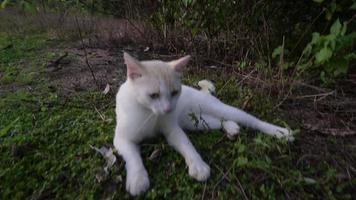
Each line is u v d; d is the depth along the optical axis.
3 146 0.47
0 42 1.00
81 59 0.84
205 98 0.54
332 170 0.42
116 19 1.13
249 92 0.61
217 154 0.45
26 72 0.76
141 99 0.43
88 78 0.73
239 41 0.79
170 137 0.46
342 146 0.48
